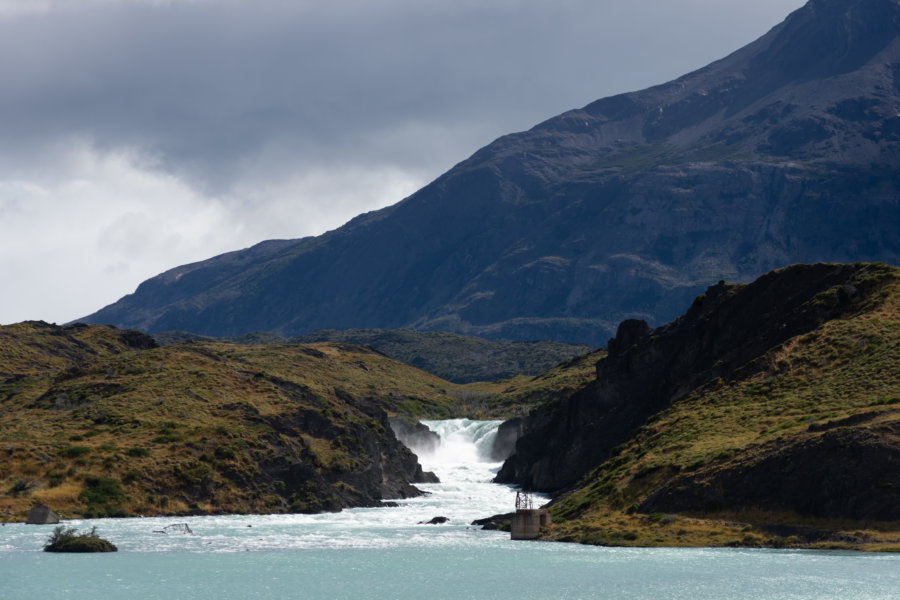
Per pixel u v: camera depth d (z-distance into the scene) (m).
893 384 137.00
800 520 113.88
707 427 148.38
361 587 93.75
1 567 105.69
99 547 119.06
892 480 110.38
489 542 129.00
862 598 83.50
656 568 100.44
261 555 116.62
